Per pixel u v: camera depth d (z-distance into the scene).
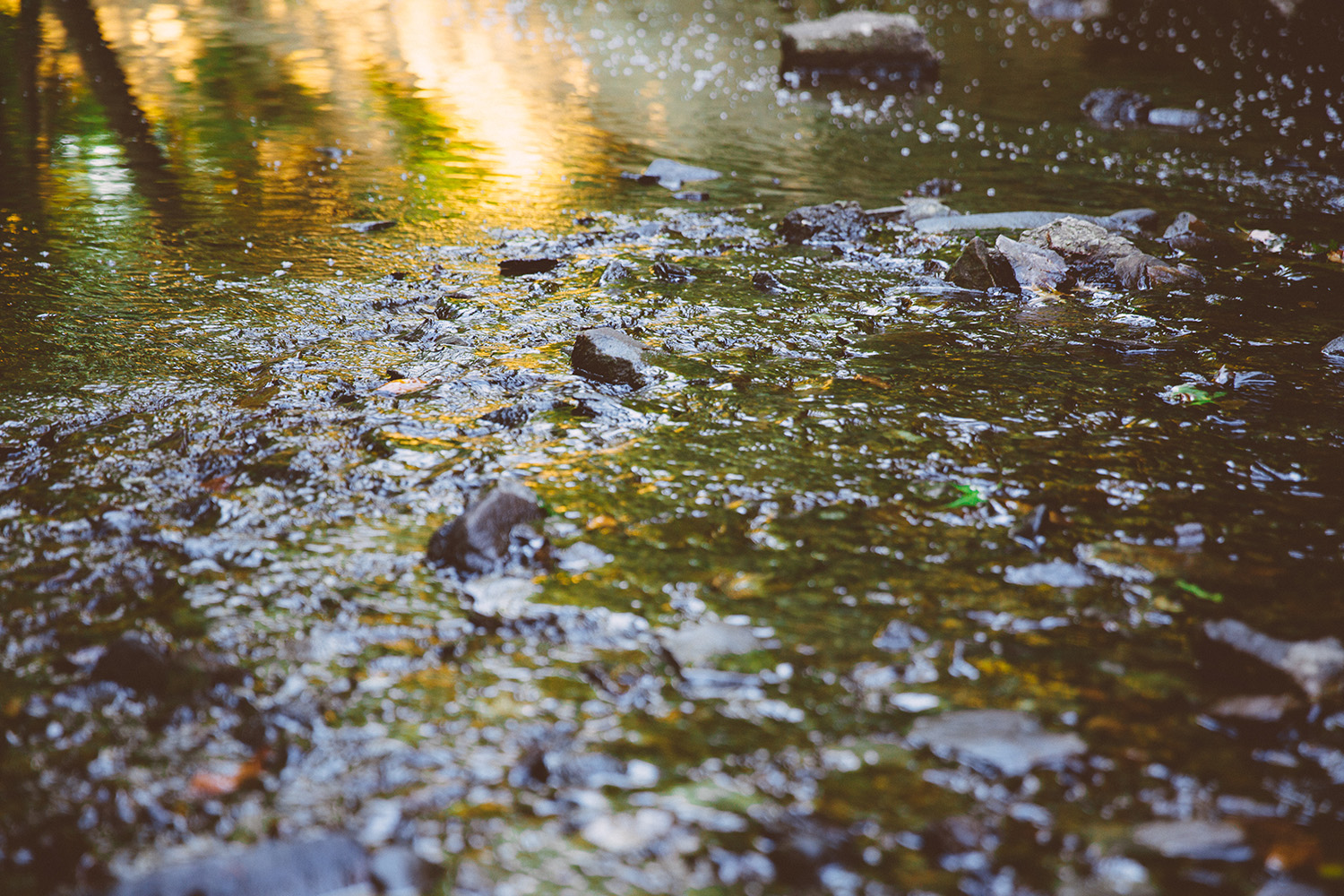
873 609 1.76
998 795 1.35
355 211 4.54
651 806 1.33
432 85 7.75
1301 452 2.37
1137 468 2.29
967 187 5.16
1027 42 10.50
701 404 2.59
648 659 1.63
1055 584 1.85
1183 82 8.27
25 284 3.45
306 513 2.03
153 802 1.32
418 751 1.42
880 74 8.72
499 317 3.24
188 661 1.57
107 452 2.25
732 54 9.78
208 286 3.49
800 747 1.44
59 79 7.27
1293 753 1.44
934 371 2.85
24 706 1.49
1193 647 1.67
